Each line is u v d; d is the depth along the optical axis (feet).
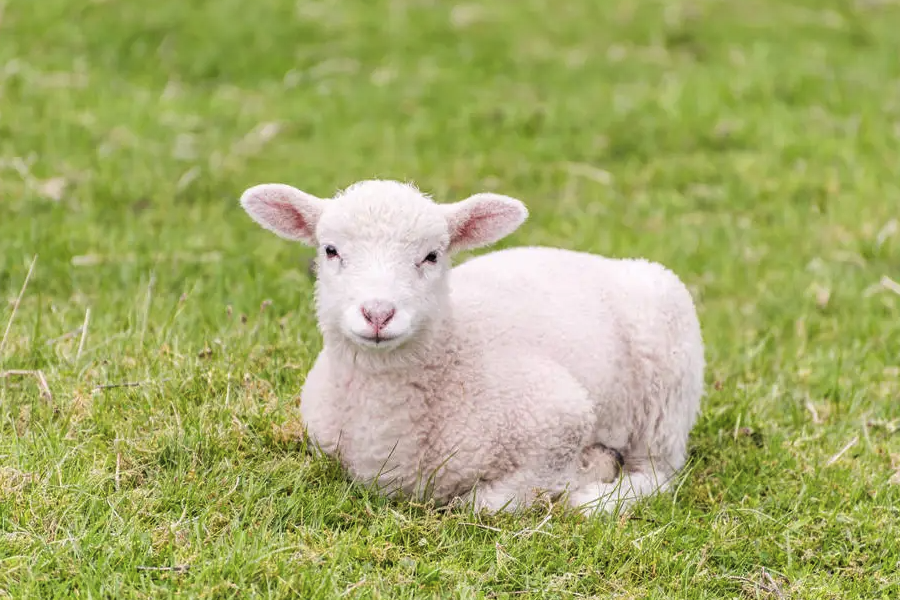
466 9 71.15
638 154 53.16
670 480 28.27
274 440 27.12
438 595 22.67
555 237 43.01
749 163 51.21
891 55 66.74
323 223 24.77
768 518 26.13
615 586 23.45
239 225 42.83
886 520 26.43
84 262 37.76
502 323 26.25
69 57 59.67
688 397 28.84
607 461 27.48
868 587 24.26
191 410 27.89
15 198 42.98
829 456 29.32
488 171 49.85
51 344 31.07
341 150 51.39
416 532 24.29
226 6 67.36
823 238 44.34
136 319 32.58
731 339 36.78
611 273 29.17
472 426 25.17
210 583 21.99
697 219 46.19
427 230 24.44
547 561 24.02
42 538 22.86
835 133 55.16
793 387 33.63
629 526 25.25
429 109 57.00
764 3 75.51
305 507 24.80
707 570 24.21
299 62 61.82
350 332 23.79
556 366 26.16
